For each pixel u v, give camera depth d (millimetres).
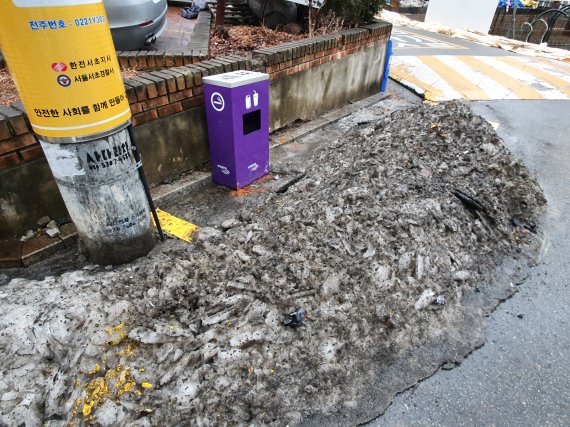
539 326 2564
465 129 4121
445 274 2740
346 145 4457
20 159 2725
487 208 3314
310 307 2363
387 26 6578
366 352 2281
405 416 2016
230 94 3281
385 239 2715
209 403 1940
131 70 4270
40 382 1966
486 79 8102
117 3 4375
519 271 3008
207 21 6898
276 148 4820
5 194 2758
